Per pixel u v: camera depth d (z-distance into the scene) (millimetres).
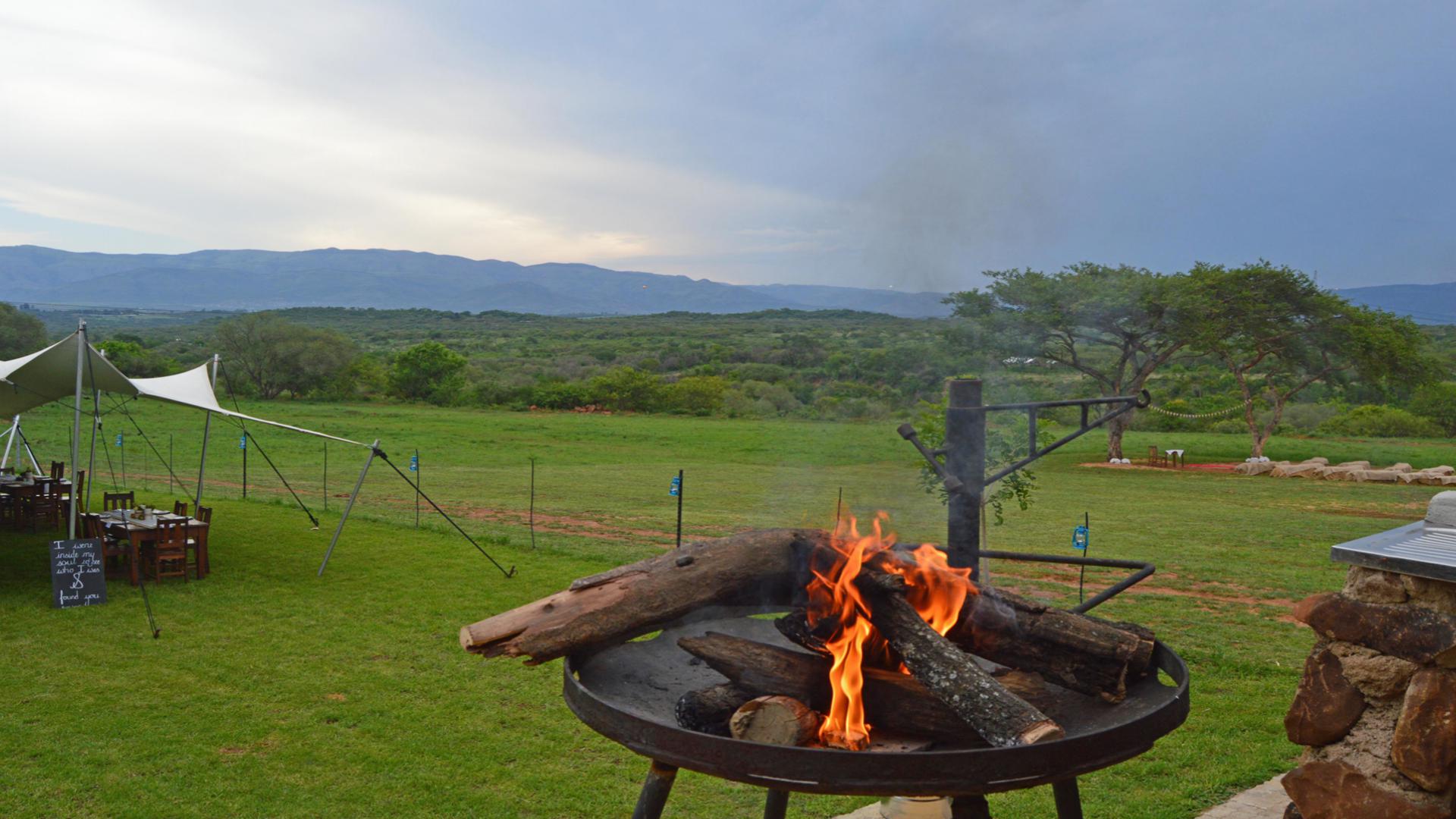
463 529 16281
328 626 9484
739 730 2818
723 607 3643
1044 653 3037
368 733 6609
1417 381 36125
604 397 60625
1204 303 33562
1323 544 17188
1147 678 3127
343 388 62938
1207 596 12203
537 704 7277
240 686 7562
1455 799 2820
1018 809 5453
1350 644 3098
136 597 10484
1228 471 34312
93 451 13289
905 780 2303
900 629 2885
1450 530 3297
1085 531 9930
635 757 6309
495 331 152500
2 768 5809
